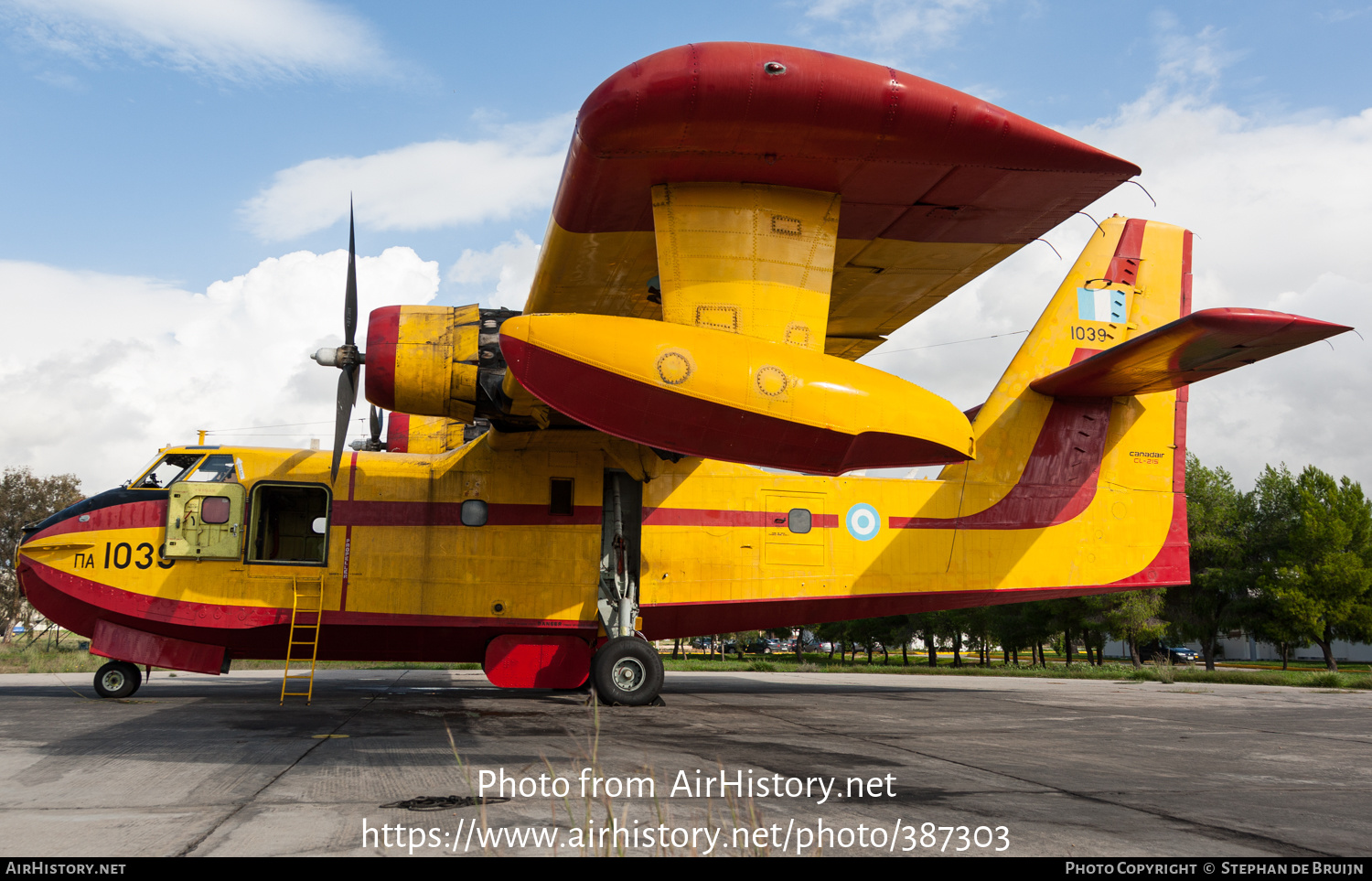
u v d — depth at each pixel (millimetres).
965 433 6695
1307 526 34125
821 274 6785
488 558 10000
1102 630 33562
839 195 6898
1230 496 37031
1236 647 58656
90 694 10352
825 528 10625
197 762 5453
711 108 5793
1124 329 11234
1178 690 13742
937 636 46438
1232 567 35688
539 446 10133
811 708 9609
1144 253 11414
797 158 6328
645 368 6059
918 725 8109
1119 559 10906
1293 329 7316
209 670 9852
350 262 8898
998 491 10867
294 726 7316
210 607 9672
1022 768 5656
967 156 6316
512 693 11125
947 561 10703
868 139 6098
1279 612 33812
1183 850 3594
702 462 10555
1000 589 10719
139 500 9812
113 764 5379
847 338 10797
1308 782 5266
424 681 14000
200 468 9945
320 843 3492
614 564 9992
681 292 6492
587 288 8555
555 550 10109
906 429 6355
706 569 10344
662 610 10336
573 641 10023
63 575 9555
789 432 6230
